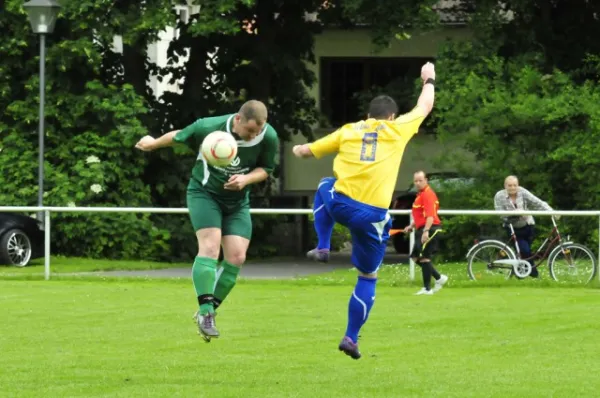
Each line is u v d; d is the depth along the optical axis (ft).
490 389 72.13
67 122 195.72
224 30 191.83
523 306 118.21
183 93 216.54
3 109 199.93
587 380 75.51
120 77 211.41
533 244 179.52
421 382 74.54
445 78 195.83
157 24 192.03
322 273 172.55
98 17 191.11
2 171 192.44
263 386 72.74
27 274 152.97
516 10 204.64
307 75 222.07
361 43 266.77
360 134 74.23
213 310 78.02
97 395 69.36
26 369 78.43
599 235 144.87
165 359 83.30
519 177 188.55
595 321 105.60
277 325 101.55
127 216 192.44
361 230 73.87
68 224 189.88
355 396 69.46
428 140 257.55
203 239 78.64
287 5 214.69
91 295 126.21
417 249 136.98
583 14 211.20
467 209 187.62
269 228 218.18
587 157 181.78
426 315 109.91
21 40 193.57
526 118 184.96
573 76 202.90
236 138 78.38
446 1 236.84
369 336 95.71
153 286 138.41
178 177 208.33
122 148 196.65
